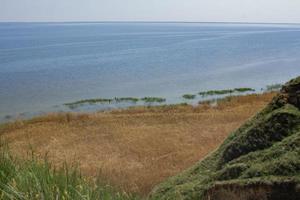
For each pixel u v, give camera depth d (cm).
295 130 568
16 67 6975
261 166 515
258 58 7594
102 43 13500
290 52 8856
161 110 2562
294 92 627
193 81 4903
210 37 16862
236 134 657
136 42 13812
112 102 3562
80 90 4434
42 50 10844
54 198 288
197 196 547
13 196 273
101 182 392
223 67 6284
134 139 1773
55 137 1856
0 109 3412
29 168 322
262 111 643
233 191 499
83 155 1531
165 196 591
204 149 1545
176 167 1313
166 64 6881
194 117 2212
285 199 460
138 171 1267
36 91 4400
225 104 2681
